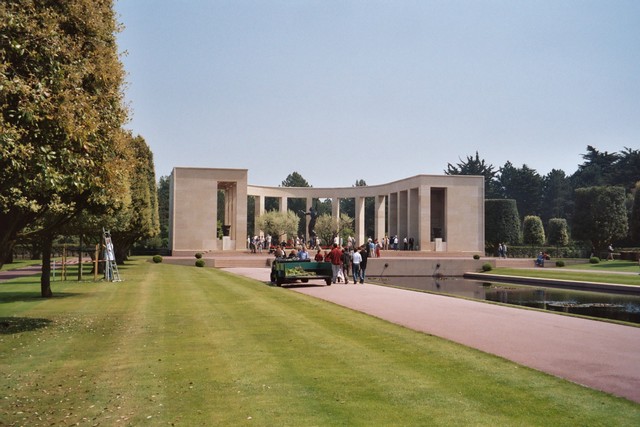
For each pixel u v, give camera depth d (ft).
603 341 40.19
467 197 199.72
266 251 193.88
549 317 52.44
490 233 240.32
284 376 29.81
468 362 32.78
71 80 42.29
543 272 141.18
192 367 32.07
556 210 371.97
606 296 92.43
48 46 38.86
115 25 51.78
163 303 62.54
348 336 41.09
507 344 38.86
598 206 215.31
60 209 53.57
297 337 40.70
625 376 30.32
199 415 24.04
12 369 32.48
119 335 42.70
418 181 197.88
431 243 196.24
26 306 60.13
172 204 203.62
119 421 23.66
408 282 128.36
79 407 25.66
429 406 24.84
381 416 23.59
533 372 30.60
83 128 40.68
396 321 49.34
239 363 32.71
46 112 37.60
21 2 39.27
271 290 77.87
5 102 35.73
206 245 193.98
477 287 112.06
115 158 50.62
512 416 23.58
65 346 38.73
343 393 26.76
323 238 233.96
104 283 89.15
